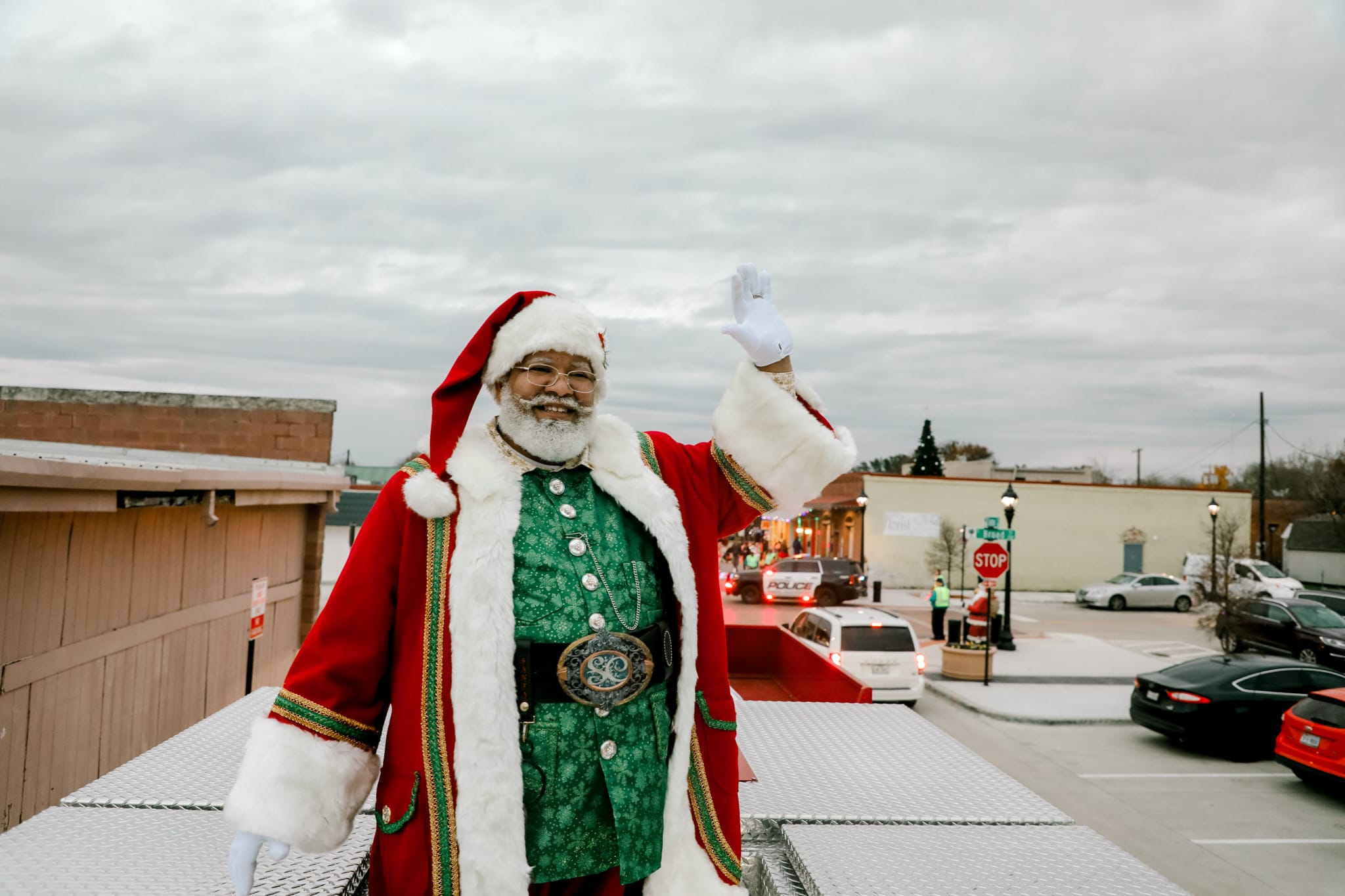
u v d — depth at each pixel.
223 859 1.91
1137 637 23.75
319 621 1.66
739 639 10.64
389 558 1.65
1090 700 14.87
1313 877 7.89
